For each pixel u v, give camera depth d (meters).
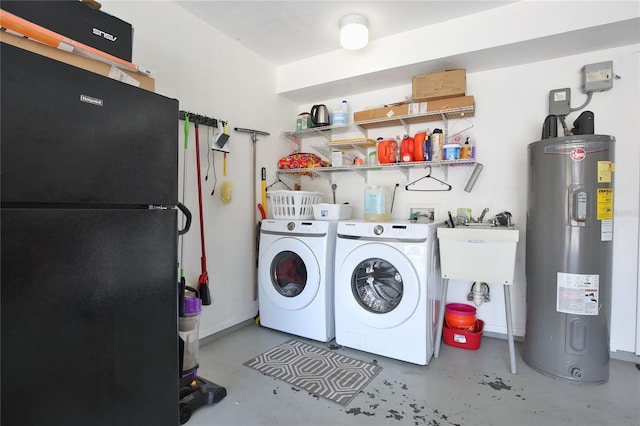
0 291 0.84
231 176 2.69
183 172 2.28
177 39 2.24
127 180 1.12
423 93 2.51
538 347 2.06
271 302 2.67
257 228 2.93
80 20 1.22
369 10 2.25
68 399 0.97
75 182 0.98
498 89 2.57
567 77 2.35
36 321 0.90
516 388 1.87
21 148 0.87
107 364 1.07
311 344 2.47
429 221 2.57
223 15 2.34
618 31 2.00
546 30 2.06
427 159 2.65
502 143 2.56
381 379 1.97
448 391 1.84
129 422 1.14
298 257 2.64
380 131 3.10
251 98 2.88
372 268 2.36
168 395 1.27
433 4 2.17
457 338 2.43
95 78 1.03
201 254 2.41
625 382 1.93
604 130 2.24
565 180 1.92
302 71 3.03
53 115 0.93
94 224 1.04
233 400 1.75
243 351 2.35
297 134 3.37
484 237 2.06
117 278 1.10
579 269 1.90
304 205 2.75
